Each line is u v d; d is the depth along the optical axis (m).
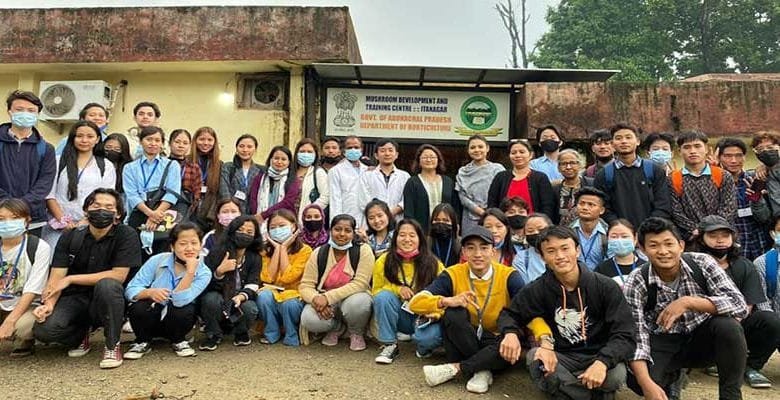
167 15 7.57
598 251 4.30
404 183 5.52
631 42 18.78
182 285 4.02
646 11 19.67
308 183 5.46
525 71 7.58
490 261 3.87
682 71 19.80
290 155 5.59
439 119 8.01
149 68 7.83
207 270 4.23
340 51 7.38
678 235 3.24
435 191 5.28
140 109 5.47
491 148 8.32
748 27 19.59
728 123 7.48
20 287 3.90
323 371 3.81
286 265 4.59
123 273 4.02
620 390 3.58
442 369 3.57
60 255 4.00
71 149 4.65
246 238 4.34
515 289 3.74
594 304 3.21
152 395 3.28
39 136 4.50
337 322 4.48
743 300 3.15
